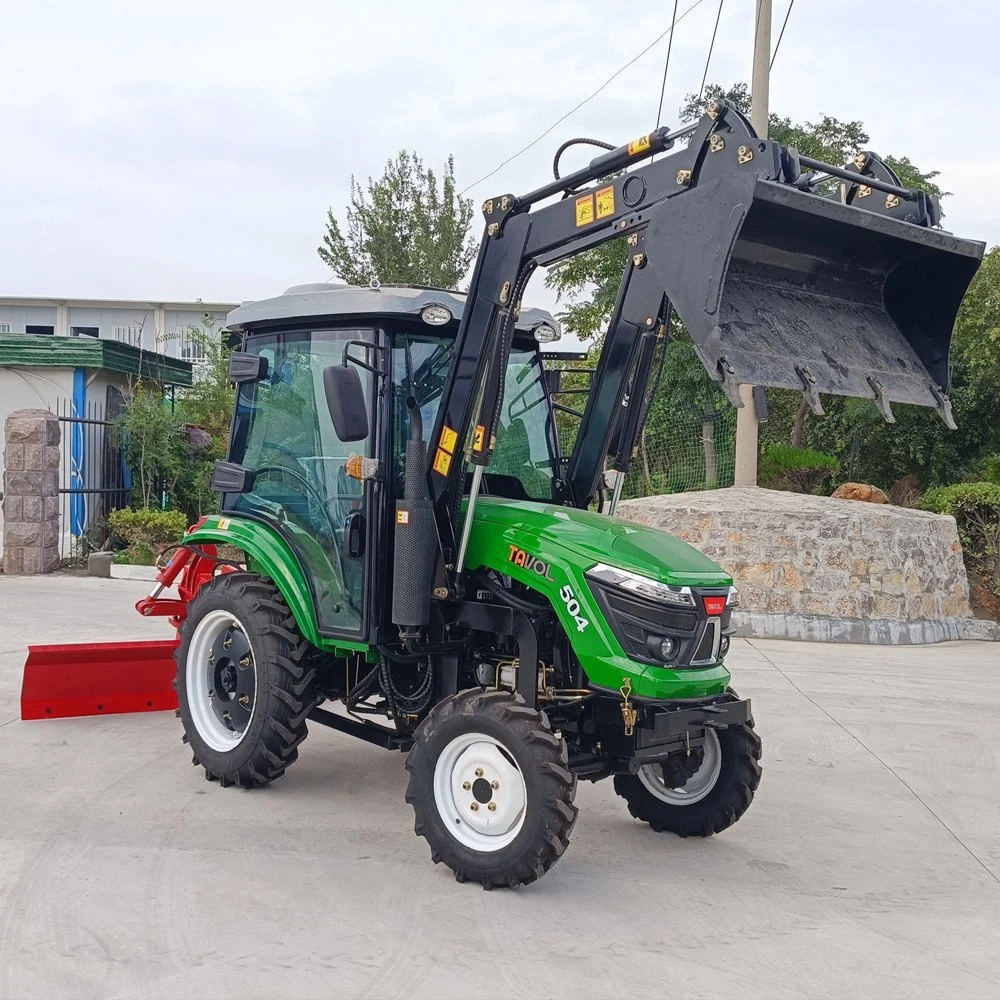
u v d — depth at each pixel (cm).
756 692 909
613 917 436
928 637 1234
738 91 1986
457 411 501
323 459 554
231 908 427
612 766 482
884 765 696
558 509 517
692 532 1271
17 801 551
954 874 504
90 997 353
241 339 621
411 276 2689
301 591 552
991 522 1470
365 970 378
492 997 362
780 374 435
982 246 483
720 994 371
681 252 431
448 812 467
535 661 479
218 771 579
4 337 1678
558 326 594
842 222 445
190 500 1728
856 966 399
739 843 540
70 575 1501
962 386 2120
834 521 1225
